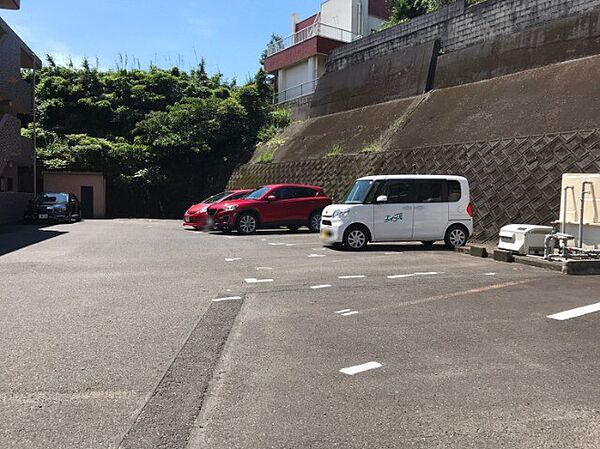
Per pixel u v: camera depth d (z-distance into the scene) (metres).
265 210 17.55
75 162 30.55
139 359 4.66
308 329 5.66
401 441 3.20
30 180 30.41
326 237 12.96
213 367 4.48
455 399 3.83
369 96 26.03
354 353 4.87
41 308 6.50
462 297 7.27
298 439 3.23
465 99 19.47
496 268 9.86
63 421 3.45
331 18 39.88
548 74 17.05
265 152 28.92
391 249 13.05
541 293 7.53
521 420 3.48
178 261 10.63
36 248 12.82
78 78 35.66
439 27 23.34
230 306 6.69
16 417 3.50
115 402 3.76
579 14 17.48
